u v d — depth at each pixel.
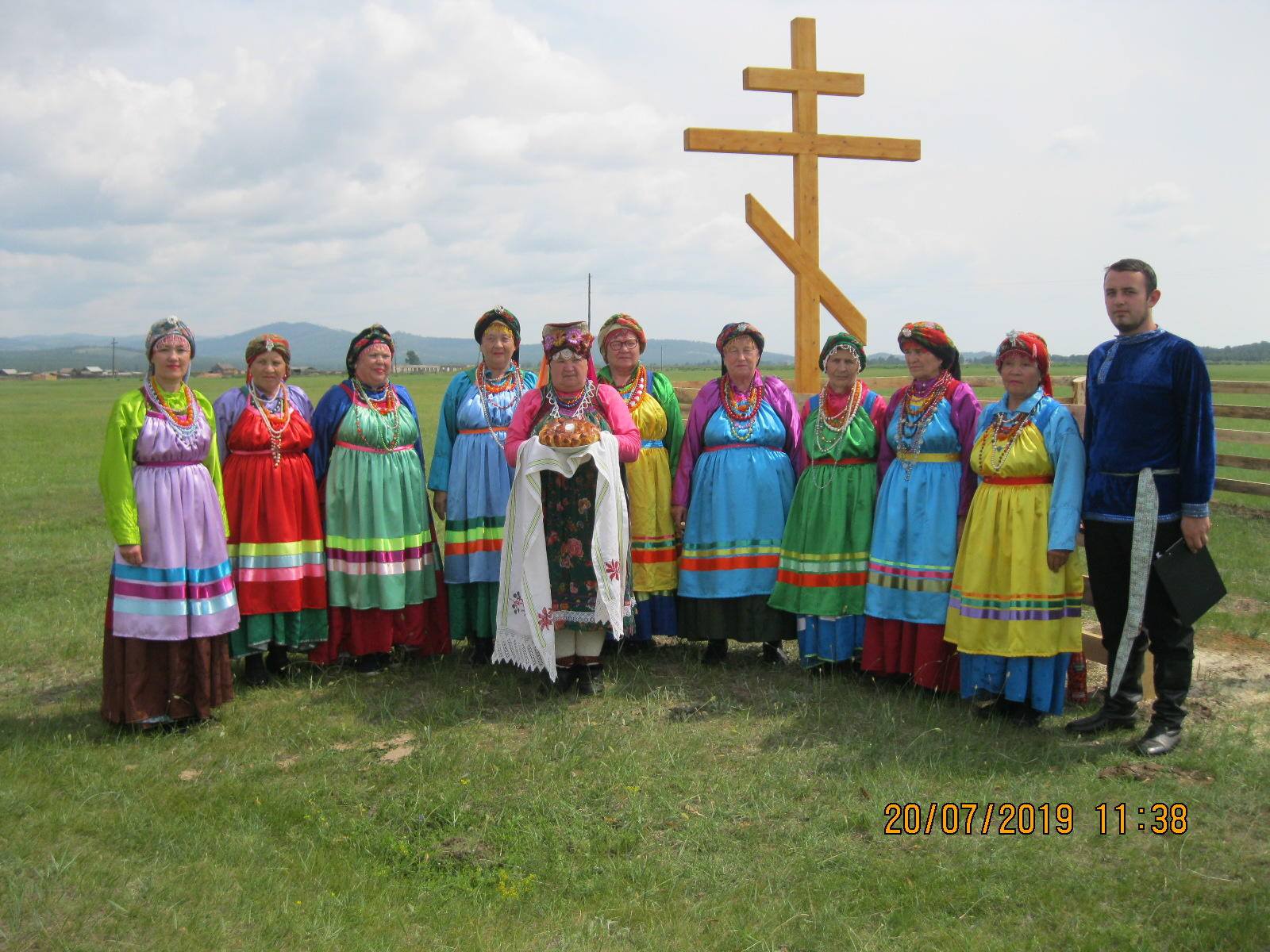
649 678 6.29
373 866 4.14
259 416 6.06
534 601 5.74
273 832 4.43
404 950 3.53
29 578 9.41
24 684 6.38
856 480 6.04
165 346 5.30
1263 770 4.66
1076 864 3.95
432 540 6.61
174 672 5.40
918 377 5.79
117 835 4.30
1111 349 5.02
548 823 4.40
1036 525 5.21
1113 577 5.05
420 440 6.56
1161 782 4.56
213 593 5.48
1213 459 4.77
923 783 4.65
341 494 6.24
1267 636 6.89
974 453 5.42
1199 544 4.84
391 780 4.89
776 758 4.99
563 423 5.66
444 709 5.80
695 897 3.84
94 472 19.12
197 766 5.10
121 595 5.32
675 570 6.52
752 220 7.33
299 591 6.16
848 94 7.44
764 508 6.25
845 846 4.14
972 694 5.43
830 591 6.02
